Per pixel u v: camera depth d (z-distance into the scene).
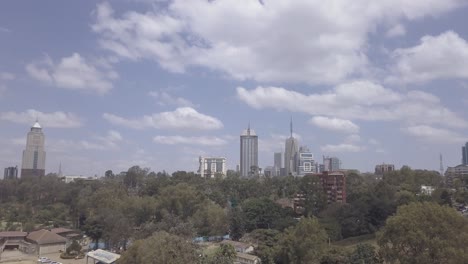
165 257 88.75
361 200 167.62
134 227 176.38
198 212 184.38
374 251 108.62
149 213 189.12
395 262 82.88
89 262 141.62
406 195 164.88
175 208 190.75
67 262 142.00
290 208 197.50
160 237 94.25
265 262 119.88
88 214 192.75
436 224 74.94
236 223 179.50
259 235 155.25
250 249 142.12
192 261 90.44
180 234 139.12
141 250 96.06
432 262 73.06
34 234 164.88
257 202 189.12
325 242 118.50
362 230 157.00
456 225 74.88
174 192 195.12
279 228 165.75
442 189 185.62
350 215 162.12
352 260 105.06
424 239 72.88
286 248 113.69
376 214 159.12
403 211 81.19
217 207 186.75
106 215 166.38
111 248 160.00
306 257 110.88
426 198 166.50
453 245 72.06
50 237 160.25
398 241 77.00
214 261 94.25
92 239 167.62
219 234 180.12
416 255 75.25
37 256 153.38
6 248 164.00
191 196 194.38
